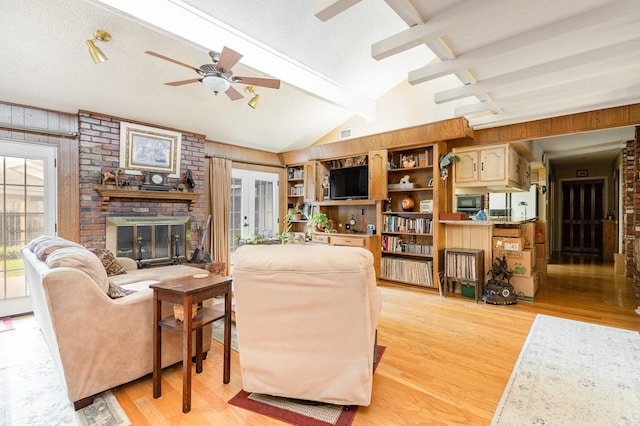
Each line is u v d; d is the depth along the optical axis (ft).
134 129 14.29
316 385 5.73
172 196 15.28
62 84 11.53
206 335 7.89
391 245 16.81
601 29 6.85
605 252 25.12
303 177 21.52
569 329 9.96
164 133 15.37
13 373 7.27
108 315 6.20
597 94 10.90
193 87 13.51
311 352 5.71
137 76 12.14
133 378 6.58
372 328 5.86
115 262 11.63
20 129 11.65
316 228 19.26
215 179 17.58
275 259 5.65
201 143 17.04
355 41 12.76
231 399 6.20
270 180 21.25
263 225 20.81
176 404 6.06
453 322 10.68
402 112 16.52
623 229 19.19
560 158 25.45
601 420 5.55
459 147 15.44
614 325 10.32
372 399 6.21
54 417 5.67
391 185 16.69
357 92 16.26
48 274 5.51
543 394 6.38
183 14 9.22
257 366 6.00
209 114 15.66
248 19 10.13
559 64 8.52
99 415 5.72
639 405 5.98
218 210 17.69
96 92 12.36
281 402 6.08
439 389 6.58
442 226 15.17
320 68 13.53
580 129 12.32
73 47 10.25
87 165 13.01
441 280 14.61
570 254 28.63
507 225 14.84
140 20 8.43
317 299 5.49
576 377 7.04
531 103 11.40
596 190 29.48
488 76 9.56
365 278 5.25
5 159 11.47
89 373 5.95
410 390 6.54
